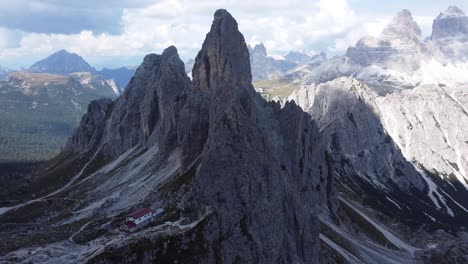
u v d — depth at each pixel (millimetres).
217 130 146000
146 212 131625
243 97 165375
